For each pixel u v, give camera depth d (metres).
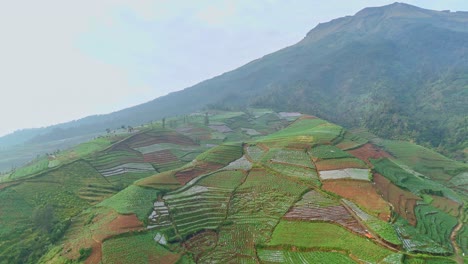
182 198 80.50
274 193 80.56
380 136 184.00
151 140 144.25
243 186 85.94
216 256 60.31
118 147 130.88
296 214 70.25
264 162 99.06
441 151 156.88
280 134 145.62
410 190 90.00
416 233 63.41
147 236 64.12
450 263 54.06
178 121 199.38
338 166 92.69
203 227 69.44
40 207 80.50
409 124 187.75
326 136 118.44
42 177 98.94
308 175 87.88
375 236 59.97
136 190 82.56
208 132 175.25
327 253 57.34
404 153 142.62
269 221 69.81
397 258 52.62
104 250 58.19
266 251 60.41
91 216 76.19
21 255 65.56
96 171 108.12
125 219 68.56
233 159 107.31
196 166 101.31
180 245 63.47
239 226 69.50
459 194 102.94
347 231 62.59
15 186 92.44
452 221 76.31
